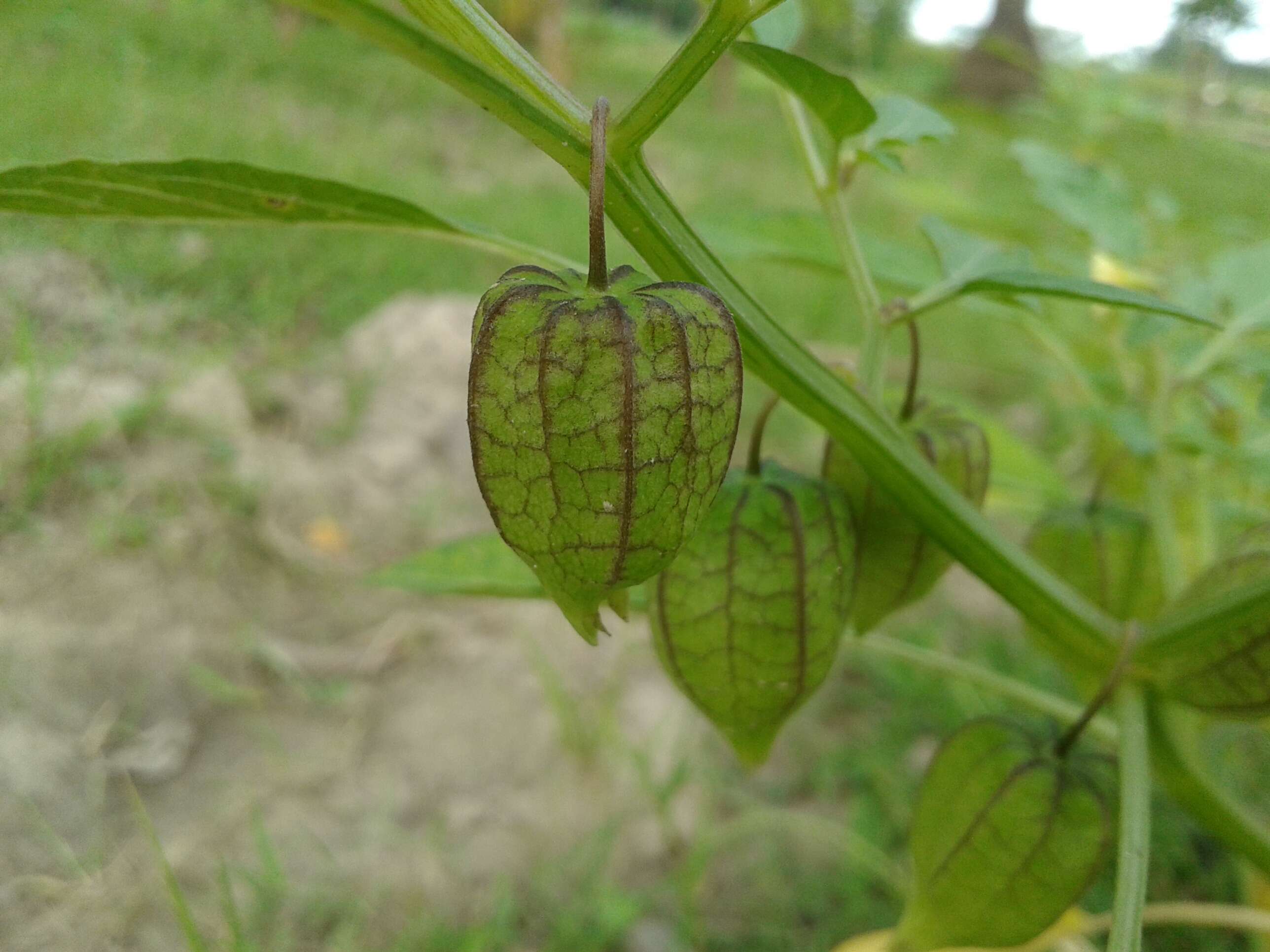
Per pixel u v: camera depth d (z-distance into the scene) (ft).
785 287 1.42
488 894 0.65
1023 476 0.60
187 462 0.87
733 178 2.01
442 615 0.84
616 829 0.69
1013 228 0.73
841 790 0.75
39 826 0.62
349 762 0.71
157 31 1.75
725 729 0.36
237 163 0.30
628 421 0.23
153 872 0.61
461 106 2.12
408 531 0.92
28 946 0.56
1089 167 0.58
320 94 1.87
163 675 0.73
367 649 0.80
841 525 0.35
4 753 0.64
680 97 0.26
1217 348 0.50
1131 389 0.60
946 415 0.40
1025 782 0.36
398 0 0.27
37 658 0.70
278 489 0.91
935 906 0.38
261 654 0.77
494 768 0.73
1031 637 0.45
